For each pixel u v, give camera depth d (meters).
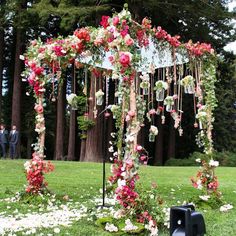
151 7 20.41
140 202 4.93
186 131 29.34
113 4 19.92
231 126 31.56
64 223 5.16
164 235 4.62
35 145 6.93
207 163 7.10
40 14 19.05
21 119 27.98
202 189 7.06
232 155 25.69
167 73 6.97
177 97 7.02
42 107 6.93
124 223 4.79
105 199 7.08
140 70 6.07
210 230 4.93
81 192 8.02
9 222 5.20
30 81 6.80
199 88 7.19
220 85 26.89
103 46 6.00
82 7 18.95
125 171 5.09
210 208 6.64
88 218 5.43
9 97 29.28
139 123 5.36
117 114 6.84
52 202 6.64
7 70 29.78
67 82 26.41
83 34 6.06
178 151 29.72
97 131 20.92
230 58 24.84
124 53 5.04
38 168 6.82
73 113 25.83
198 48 7.03
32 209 6.20
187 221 2.15
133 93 5.17
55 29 26.47
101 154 21.03
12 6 22.14
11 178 10.12
